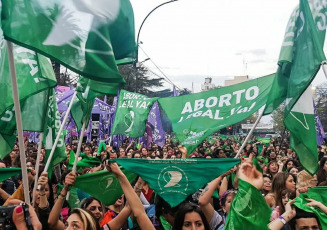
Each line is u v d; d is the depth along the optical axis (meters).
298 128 5.52
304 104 5.59
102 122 20.56
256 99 6.77
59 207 4.45
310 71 4.93
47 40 3.57
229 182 7.14
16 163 8.21
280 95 5.57
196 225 3.68
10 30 3.46
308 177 6.52
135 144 21.09
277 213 5.18
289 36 5.30
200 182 4.49
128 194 3.85
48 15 3.61
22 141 3.64
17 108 3.55
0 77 4.55
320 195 4.92
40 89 4.63
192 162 4.52
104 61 3.70
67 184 4.54
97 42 3.70
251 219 3.64
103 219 5.27
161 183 4.45
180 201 4.40
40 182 4.57
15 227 2.93
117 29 3.86
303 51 5.09
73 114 6.05
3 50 4.59
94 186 5.16
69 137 18.70
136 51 4.06
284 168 10.80
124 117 13.23
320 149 15.53
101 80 3.68
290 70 5.60
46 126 5.18
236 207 3.69
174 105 7.30
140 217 3.78
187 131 7.12
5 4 3.46
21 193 4.54
